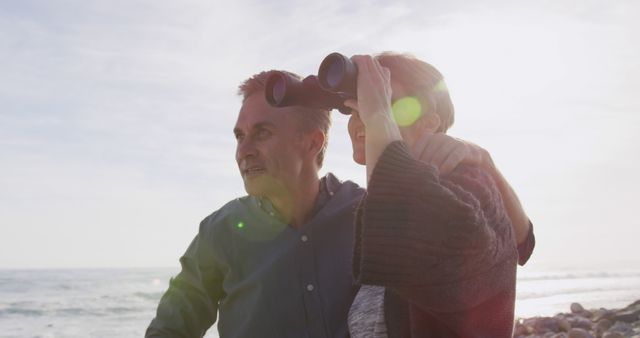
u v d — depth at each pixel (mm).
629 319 10422
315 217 2627
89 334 24219
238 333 2637
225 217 2738
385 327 1771
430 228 1480
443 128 1897
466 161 1729
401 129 1802
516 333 9539
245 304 2637
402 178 1520
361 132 1893
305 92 2086
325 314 2553
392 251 1481
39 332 24938
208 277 2762
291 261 2596
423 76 1840
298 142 2633
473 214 1491
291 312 2566
